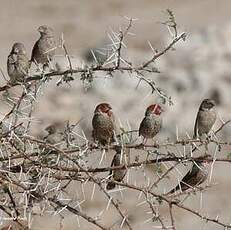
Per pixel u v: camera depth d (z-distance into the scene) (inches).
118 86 1184.8
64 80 391.9
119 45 378.6
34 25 1777.8
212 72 1295.5
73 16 1852.9
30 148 385.7
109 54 396.2
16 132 387.9
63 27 1749.5
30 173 386.6
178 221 863.1
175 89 1240.8
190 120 1136.8
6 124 384.8
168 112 1149.1
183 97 1214.3
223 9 1827.0
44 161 380.8
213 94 1243.2
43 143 379.9
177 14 1803.6
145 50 1375.5
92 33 1686.8
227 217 887.1
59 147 406.6
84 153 382.6
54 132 440.1
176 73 1267.2
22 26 1766.7
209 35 1392.7
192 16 1770.4
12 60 441.4
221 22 1660.9
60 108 1102.4
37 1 1964.8
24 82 394.3
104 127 452.8
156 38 1502.2
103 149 383.9
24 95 389.7
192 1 1905.8
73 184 429.4
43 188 388.5
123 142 381.1
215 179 997.2
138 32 1595.7
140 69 382.3
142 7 1891.0
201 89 1248.8
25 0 1946.4
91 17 1841.8
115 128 458.9
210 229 868.6
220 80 1280.8
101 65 383.2
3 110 741.3
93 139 459.2
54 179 388.2
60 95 1143.6
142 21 1737.2
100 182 373.1
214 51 1353.3
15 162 399.2
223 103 1225.4
